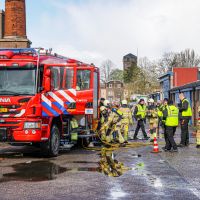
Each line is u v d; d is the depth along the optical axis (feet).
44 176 31.65
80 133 51.37
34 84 42.50
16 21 78.54
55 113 44.86
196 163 38.24
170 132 47.62
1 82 42.80
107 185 28.22
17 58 43.01
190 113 54.24
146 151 48.44
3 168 35.68
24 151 49.93
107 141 56.95
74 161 40.09
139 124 67.05
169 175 31.96
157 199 24.26
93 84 52.47
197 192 26.07
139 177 31.12
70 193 25.91
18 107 42.11
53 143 44.21
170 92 147.13
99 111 57.72
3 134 42.16
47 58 45.42
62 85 47.21
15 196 25.22
